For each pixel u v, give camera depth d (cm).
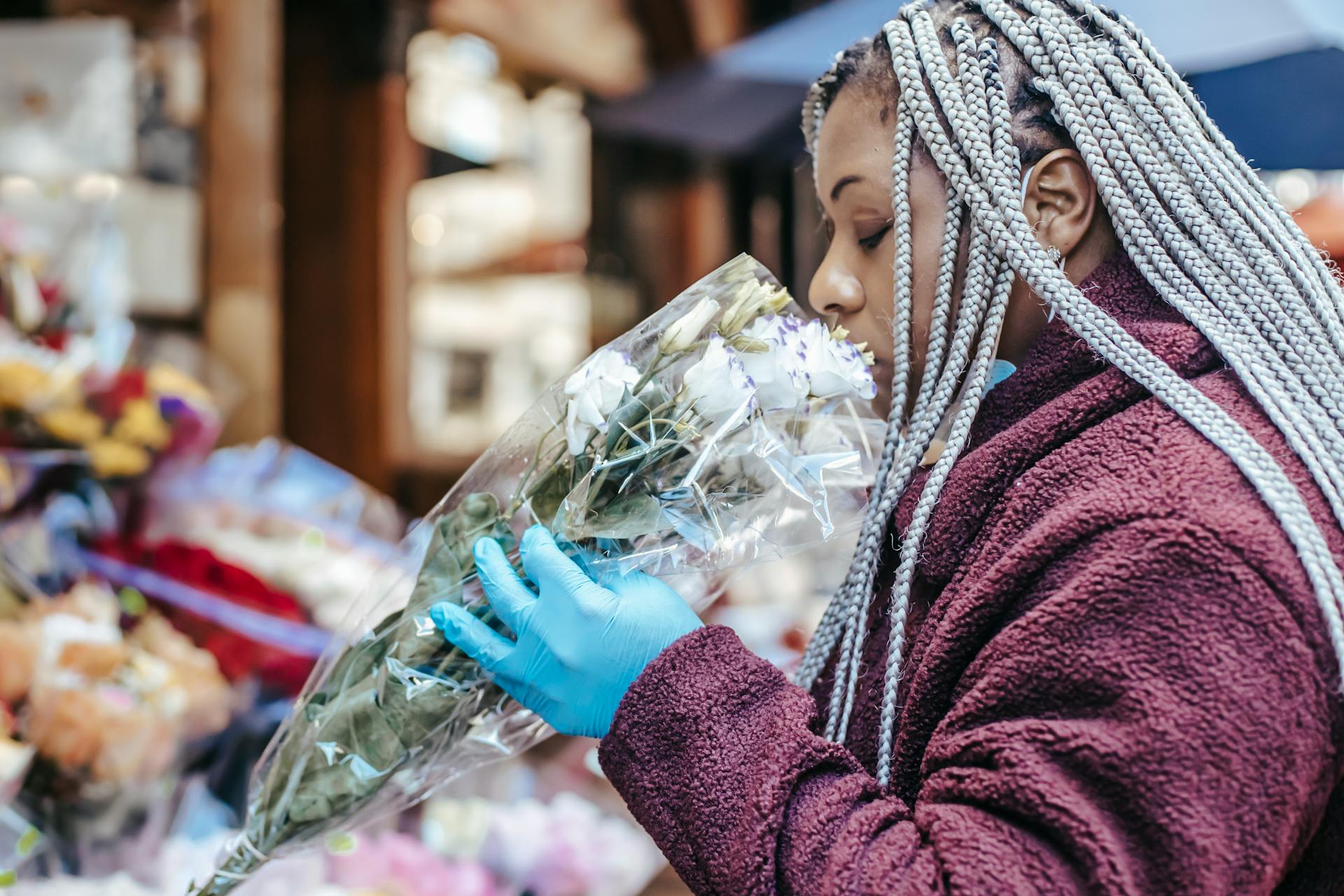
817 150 85
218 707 138
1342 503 61
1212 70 171
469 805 153
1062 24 74
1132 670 57
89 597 142
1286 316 68
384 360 307
